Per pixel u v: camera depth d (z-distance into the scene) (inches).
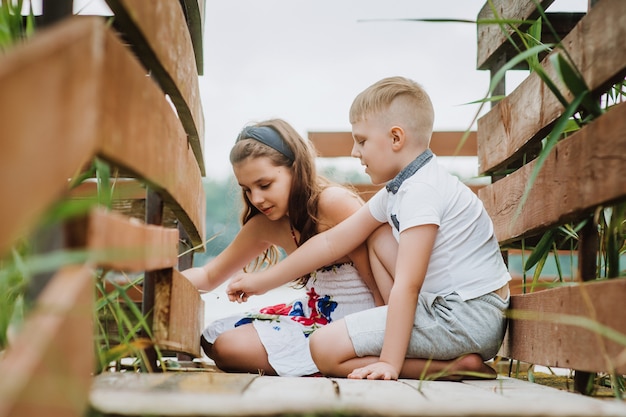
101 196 51.5
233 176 113.7
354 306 99.0
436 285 83.9
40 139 29.8
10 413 25.7
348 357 81.4
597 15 64.8
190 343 80.0
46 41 31.0
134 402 39.2
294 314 100.6
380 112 89.7
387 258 93.4
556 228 76.2
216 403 38.8
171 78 63.7
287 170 99.8
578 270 63.4
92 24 37.0
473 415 39.1
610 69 61.3
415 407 39.2
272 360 92.0
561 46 61.2
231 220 114.6
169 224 110.0
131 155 45.4
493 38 106.7
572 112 60.2
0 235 26.3
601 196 60.2
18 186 27.7
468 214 85.6
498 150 101.1
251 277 97.1
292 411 38.7
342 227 95.1
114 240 43.6
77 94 34.4
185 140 72.5
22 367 28.2
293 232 104.4
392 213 86.1
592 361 60.3
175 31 65.9
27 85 28.6
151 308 67.2
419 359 80.6
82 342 38.5
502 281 85.5
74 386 35.7
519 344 83.0
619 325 55.7
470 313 81.7
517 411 39.3
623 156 55.9
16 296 54.4
